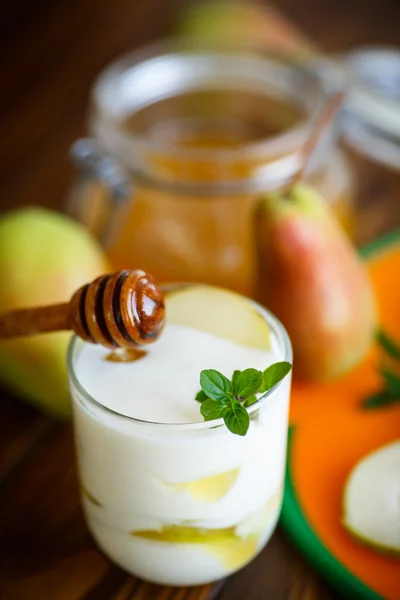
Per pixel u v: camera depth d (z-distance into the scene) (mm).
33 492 563
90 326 477
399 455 548
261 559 532
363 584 514
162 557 499
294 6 944
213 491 478
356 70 771
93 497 499
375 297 654
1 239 585
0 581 528
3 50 896
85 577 529
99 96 654
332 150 658
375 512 529
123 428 463
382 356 621
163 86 693
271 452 486
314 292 572
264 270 576
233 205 613
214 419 455
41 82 848
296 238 564
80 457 500
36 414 603
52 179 741
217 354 491
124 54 873
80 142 646
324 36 891
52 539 544
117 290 471
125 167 617
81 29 917
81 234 607
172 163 601
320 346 586
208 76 690
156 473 471
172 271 621
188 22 849
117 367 487
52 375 574
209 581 518
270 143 603
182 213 616
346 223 664
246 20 830
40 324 498
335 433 581
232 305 512
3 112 812
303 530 536
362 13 928
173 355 491
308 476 561
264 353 491
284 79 677
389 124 741
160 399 473
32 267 578
